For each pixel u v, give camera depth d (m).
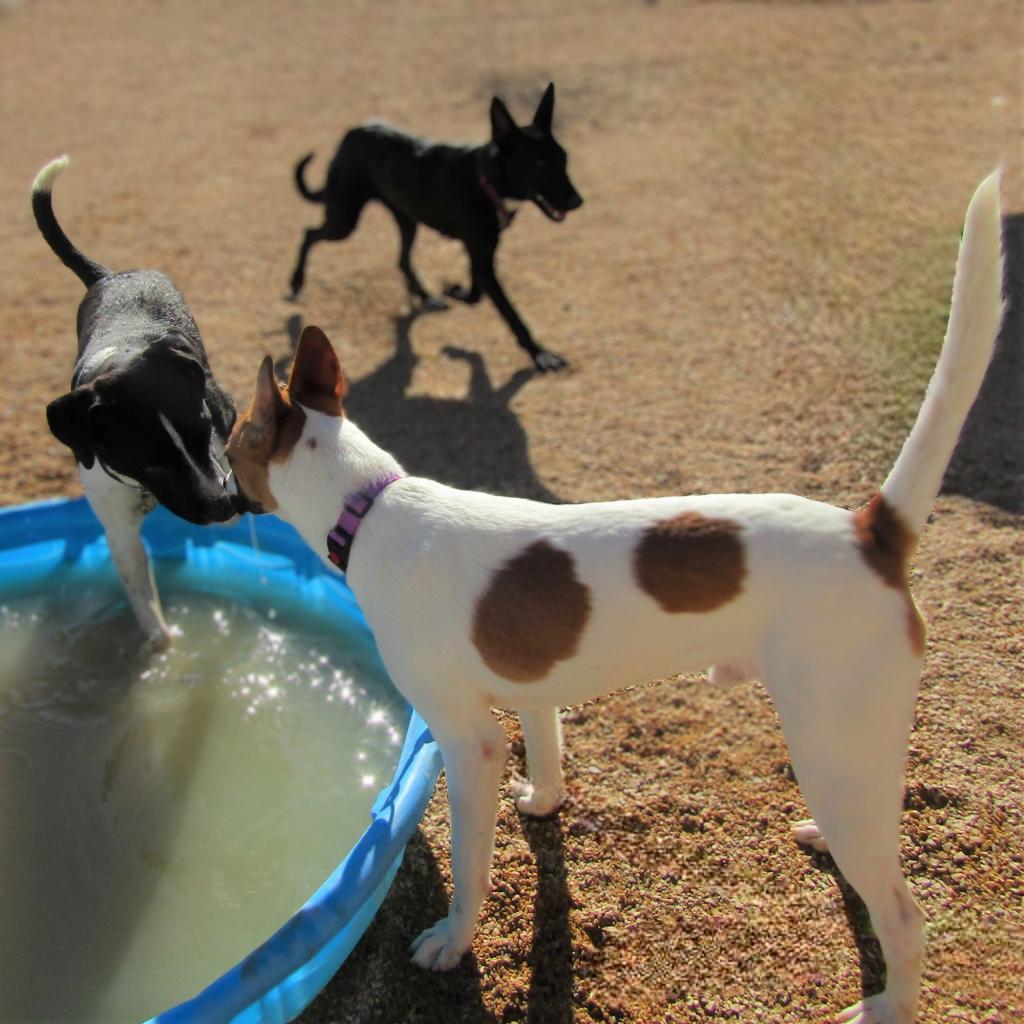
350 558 1.15
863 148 3.27
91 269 1.83
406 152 2.43
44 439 2.25
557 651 1.06
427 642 1.10
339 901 1.10
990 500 1.85
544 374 2.38
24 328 2.69
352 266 2.94
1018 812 1.32
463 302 2.53
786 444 2.05
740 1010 1.15
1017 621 1.60
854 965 1.18
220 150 3.74
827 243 2.76
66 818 1.47
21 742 1.60
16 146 3.91
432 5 5.34
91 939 1.30
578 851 1.33
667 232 2.93
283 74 4.51
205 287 2.84
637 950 1.22
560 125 3.72
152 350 1.45
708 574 1.00
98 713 1.65
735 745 1.45
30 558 1.89
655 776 1.42
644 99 3.87
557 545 1.06
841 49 4.15
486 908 1.27
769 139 3.42
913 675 0.98
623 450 2.09
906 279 2.54
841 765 0.98
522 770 1.46
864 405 2.12
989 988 1.14
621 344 2.46
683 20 4.71
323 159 3.59
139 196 3.40
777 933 1.22
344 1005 1.18
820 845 1.30
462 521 1.11
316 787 1.49
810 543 0.99
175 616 1.83
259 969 1.05
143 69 4.71
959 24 4.27
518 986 1.18
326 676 1.67
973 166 3.06
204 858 1.40
